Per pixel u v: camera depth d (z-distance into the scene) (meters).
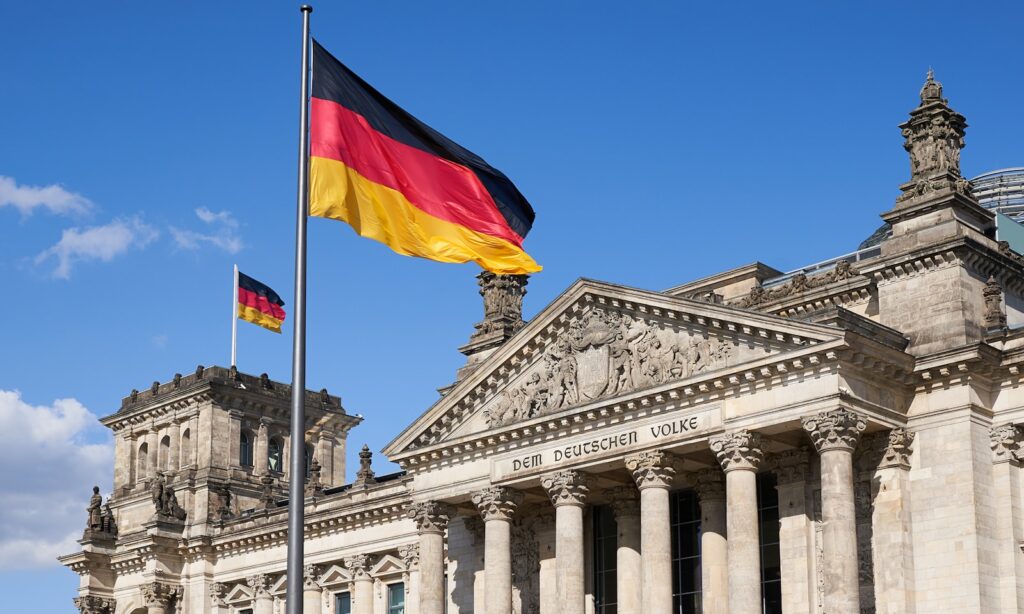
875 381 96.25
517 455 111.00
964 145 104.69
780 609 102.81
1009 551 95.00
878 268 101.81
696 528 110.31
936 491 96.25
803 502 101.06
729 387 98.19
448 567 126.94
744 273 116.81
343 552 144.88
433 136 73.81
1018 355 95.94
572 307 108.94
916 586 95.81
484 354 129.12
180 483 163.75
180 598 160.12
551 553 117.69
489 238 73.81
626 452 103.38
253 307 172.75
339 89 70.06
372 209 69.81
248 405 170.00
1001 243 103.81
